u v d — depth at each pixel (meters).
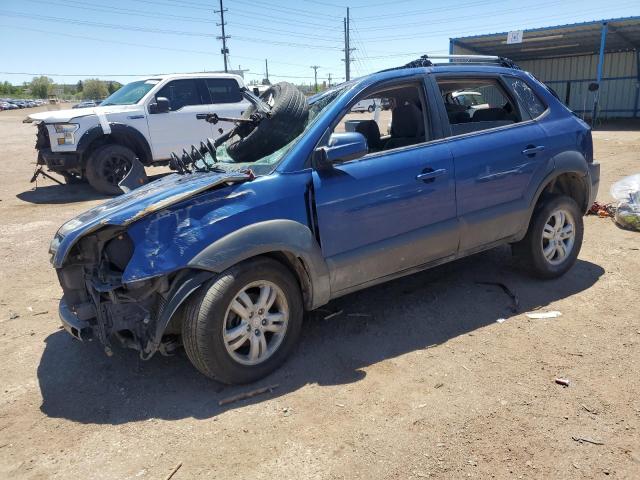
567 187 4.95
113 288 3.10
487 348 3.65
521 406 2.98
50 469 2.70
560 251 4.74
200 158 4.13
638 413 2.87
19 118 42.25
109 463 2.72
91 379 3.57
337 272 3.56
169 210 3.12
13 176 12.90
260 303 3.32
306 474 2.55
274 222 3.29
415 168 3.82
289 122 3.68
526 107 4.54
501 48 27.67
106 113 9.70
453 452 2.65
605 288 4.55
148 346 3.17
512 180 4.28
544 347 3.62
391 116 4.62
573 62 30.31
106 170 9.97
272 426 2.93
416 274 5.07
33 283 5.48
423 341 3.80
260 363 3.36
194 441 2.85
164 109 9.97
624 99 28.97
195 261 3.05
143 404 3.23
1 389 3.50
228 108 10.98
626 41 25.38
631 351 3.51
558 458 2.57
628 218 6.26
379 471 2.55
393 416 2.96
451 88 4.43
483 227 4.17
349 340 3.87
